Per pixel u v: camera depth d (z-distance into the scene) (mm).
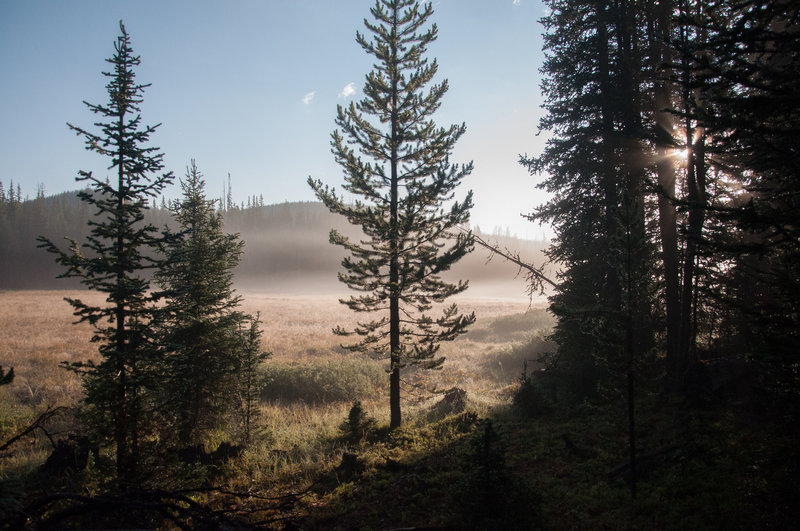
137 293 8953
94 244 8906
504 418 13891
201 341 13211
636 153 14969
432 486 9547
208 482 10109
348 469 10852
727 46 6512
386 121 15062
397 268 14453
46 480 9547
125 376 8906
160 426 9859
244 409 15008
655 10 14148
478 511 7098
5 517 4012
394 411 14719
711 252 6602
